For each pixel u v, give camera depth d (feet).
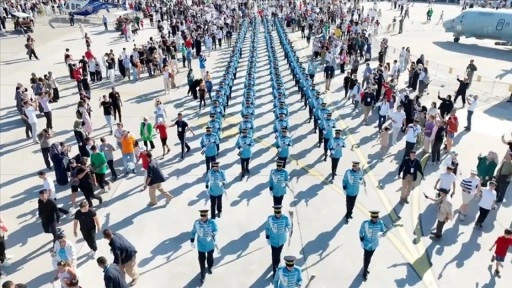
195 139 61.67
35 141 60.90
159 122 54.85
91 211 35.63
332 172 50.24
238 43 116.67
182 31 120.98
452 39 142.82
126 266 32.63
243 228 41.06
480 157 46.09
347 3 248.73
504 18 119.03
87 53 91.86
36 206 45.55
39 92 69.56
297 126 66.59
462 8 214.28
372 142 60.54
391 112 63.98
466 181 40.73
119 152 57.52
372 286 33.65
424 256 37.11
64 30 150.51
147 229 41.01
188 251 37.96
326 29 136.98
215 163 40.73
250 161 54.80
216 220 42.22
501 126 67.15
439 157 54.08
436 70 99.19
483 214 39.91
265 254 37.52
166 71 82.38
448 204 37.55
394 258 36.88
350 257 37.01
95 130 65.51
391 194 47.06
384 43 99.66
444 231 40.57
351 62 100.32
